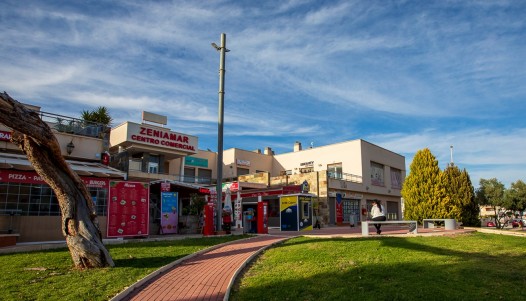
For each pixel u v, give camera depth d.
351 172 40.47
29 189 13.79
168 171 38.62
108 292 7.20
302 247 12.37
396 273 8.52
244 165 45.78
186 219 20.16
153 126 32.03
